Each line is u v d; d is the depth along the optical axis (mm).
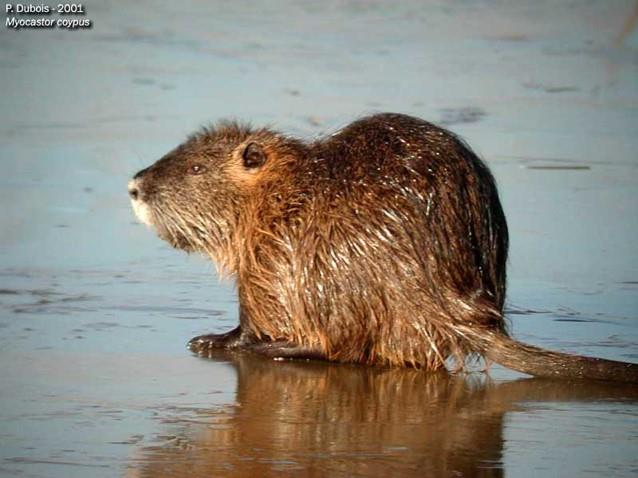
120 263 31906
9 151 40969
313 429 21672
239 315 26922
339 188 25734
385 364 25828
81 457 20062
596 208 36250
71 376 24266
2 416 21922
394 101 46469
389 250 25172
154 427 21562
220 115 44125
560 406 23203
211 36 57969
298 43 56781
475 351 25141
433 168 25406
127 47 55531
